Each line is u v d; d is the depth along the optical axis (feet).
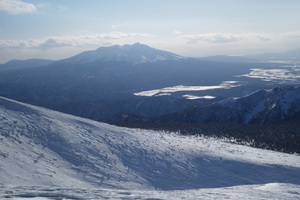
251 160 102.89
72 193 46.24
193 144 120.98
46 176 62.95
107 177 71.10
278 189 63.67
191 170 85.71
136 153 91.30
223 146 133.28
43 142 79.20
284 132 245.45
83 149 83.30
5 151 66.90
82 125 103.86
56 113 108.37
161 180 76.13
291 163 107.04
